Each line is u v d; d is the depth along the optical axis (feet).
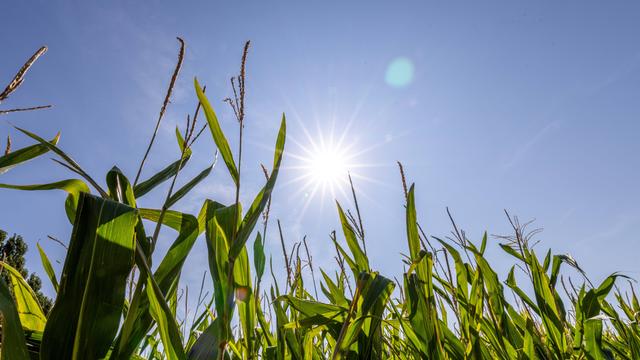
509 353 3.50
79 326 1.84
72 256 1.94
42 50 2.13
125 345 2.10
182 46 2.68
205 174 2.82
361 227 3.32
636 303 4.78
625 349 4.43
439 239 3.52
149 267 2.22
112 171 2.59
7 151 2.47
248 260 2.67
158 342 4.08
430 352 2.84
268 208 3.10
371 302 2.64
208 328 2.73
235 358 3.29
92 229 2.01
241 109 2.72
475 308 3.50
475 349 3.25
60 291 1.88
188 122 2.69
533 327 3.82
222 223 2.55
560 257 4.18
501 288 3.71
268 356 3.23
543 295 3.83
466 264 3.94
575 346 3.88
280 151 2.65
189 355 2.58
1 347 1.69
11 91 2.02
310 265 4.28
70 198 2.72
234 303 2.37
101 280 1.92
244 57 2.76
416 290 2.94
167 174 2.95
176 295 3.53
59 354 1.83
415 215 3.04
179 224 2.67
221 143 2.57
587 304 3.76
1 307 1.73
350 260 3.39
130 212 2.08
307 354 3.19
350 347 2.97
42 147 2.52
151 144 2.64
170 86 2.66
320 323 2.88
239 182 2.58
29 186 2.38
